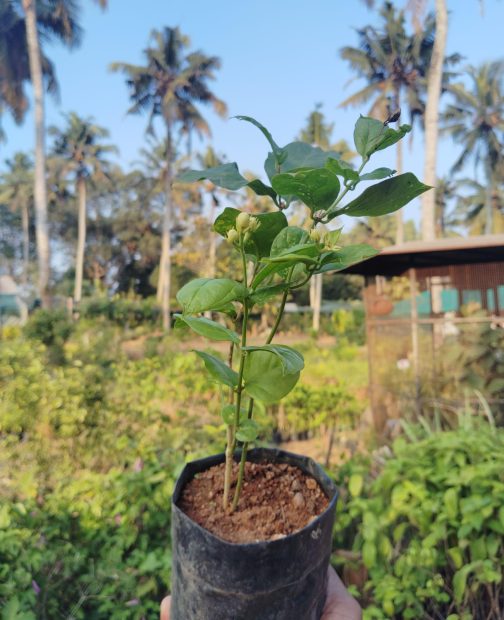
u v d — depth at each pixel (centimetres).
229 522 82
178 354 844
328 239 77
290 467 102
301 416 575
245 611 75
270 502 89
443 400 459
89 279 3953
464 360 457
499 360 449
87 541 232
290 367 68
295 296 3059
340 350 1229
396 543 213
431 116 1320
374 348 575
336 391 611
